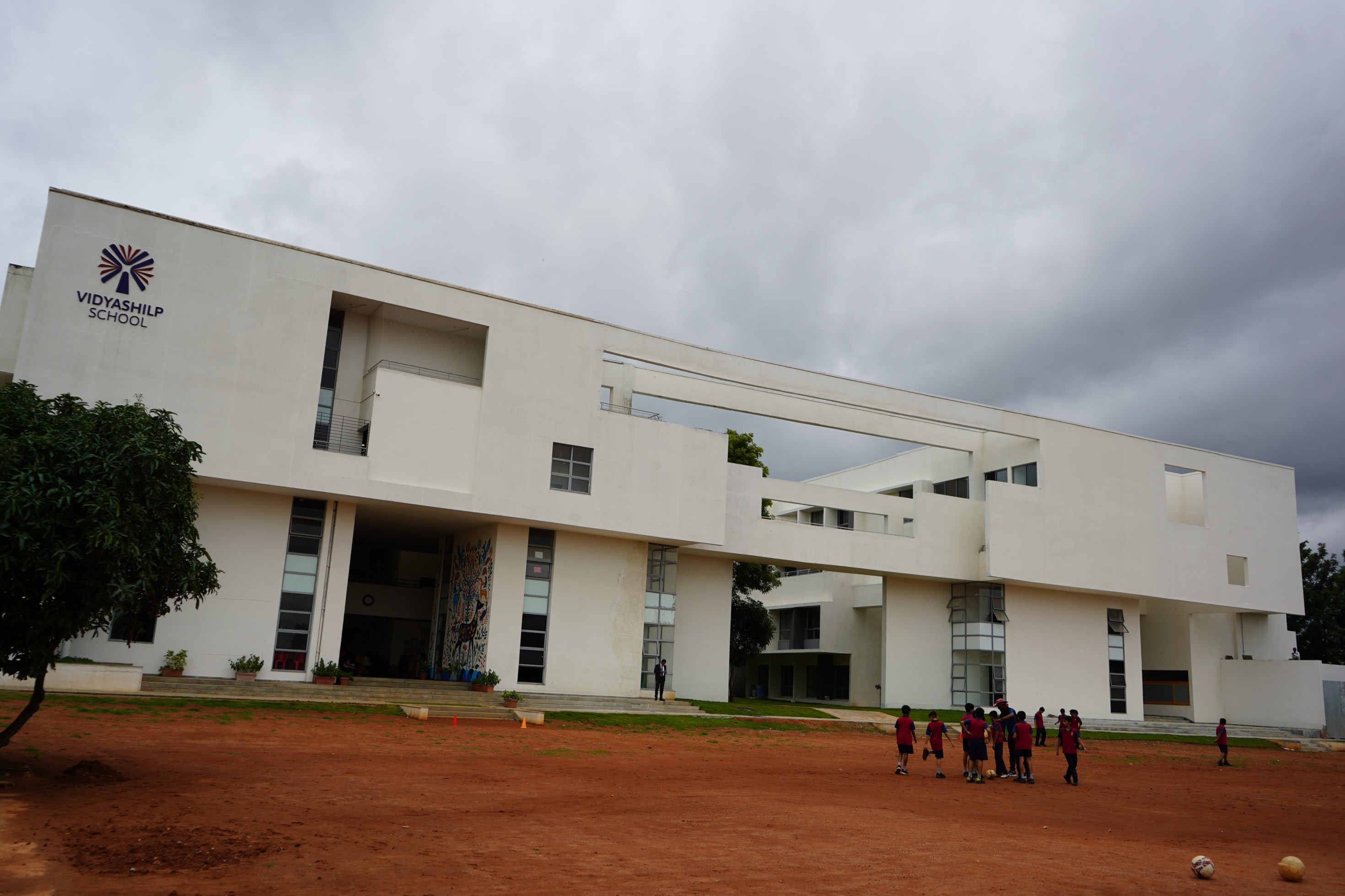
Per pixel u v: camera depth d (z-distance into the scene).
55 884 7.73
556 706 28.77
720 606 37.28
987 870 10.33
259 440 25.48
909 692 40.47
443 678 31.50
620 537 31.80
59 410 12.55
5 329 25.05
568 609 30.95
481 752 19.16
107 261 24.30
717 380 34.88
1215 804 19.70
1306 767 32.31
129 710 19.62
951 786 19.22
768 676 56.44
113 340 24.09
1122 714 42.59
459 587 32.16
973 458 43.28
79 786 11.88
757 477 37.03
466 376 30.80
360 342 29.30
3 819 9.80
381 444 27.38
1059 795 18.92
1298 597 46.47
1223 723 30.61
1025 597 40.88
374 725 21.69
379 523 32.09
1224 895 9.88
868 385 37.81
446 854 9.54
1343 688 44.62
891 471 50.41
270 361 25.89
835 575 48.50
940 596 42.12
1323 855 13.46
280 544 26.70
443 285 28.84
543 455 29.77
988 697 40.31
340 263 27.27
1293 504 47.53
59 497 10.93
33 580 11.05
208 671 25.44
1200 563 43.72
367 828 10.64
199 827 10.00
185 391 24.73
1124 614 43.69
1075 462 41.25
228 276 25.66
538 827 11.38
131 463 11.84
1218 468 45.31
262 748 16.95
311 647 26.78
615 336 31.92
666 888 8.62
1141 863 11.55
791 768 20.81
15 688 20.72
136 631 13.48
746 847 10.88
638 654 32.00
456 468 28.36
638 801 14.09
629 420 31.55
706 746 24.12
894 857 10.79
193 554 13.70
